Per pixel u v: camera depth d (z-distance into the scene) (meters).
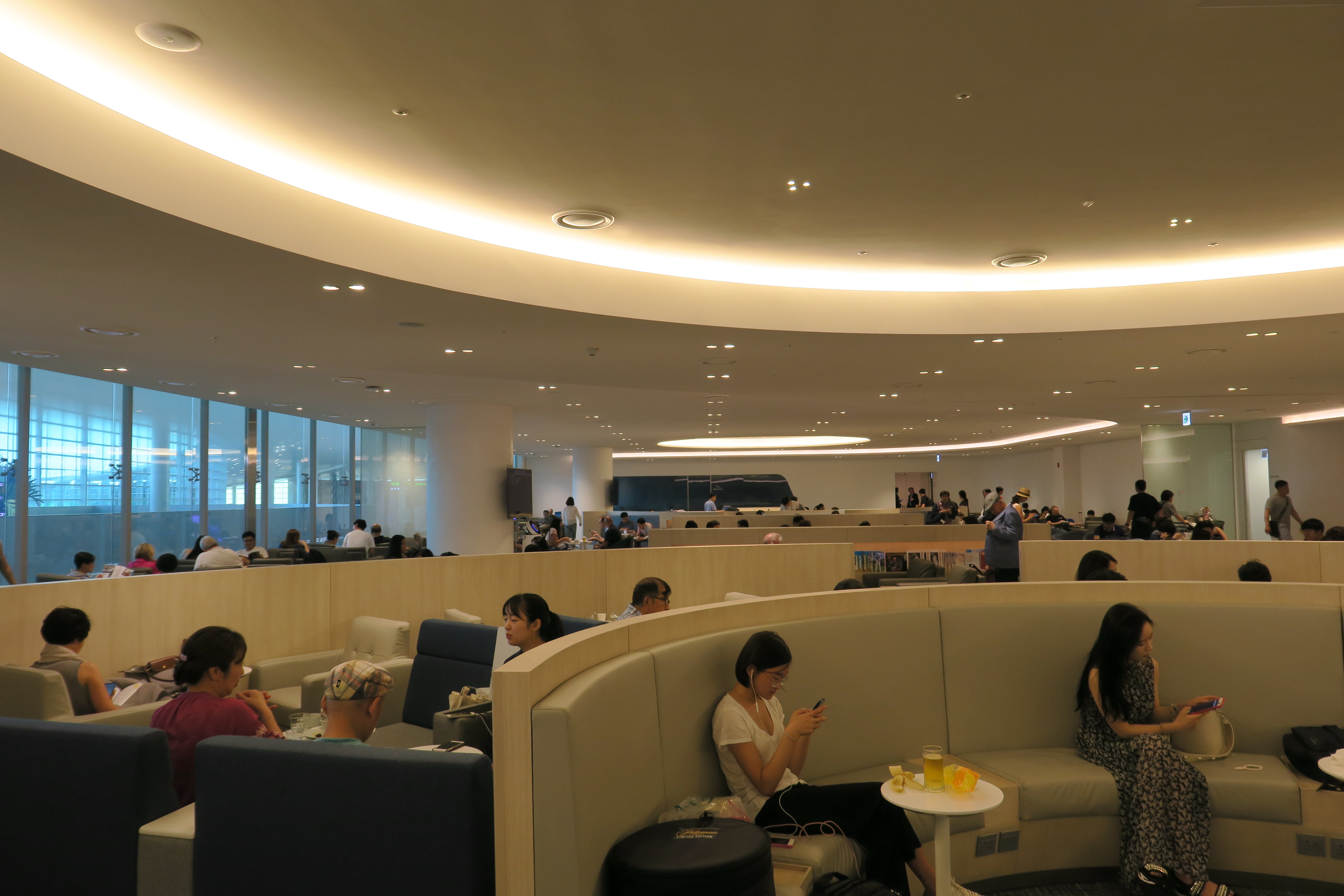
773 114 4.15
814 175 4.93
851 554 7.11
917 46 3.53
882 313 7.24
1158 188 5.20
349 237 5.08
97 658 4.57
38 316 6.36
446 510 12.80
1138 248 6.44
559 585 6.32
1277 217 5.75
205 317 6.36
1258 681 3.41
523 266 6.06
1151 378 9.97
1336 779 2.82
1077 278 7.25
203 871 1.96
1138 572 6.62
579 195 5.18
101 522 10.64
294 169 4.76
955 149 4.59
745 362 8.49
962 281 7.26
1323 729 3.19
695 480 28.36
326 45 3.51
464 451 12.86
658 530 11.09
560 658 2.12
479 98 3.97
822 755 3.07
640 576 6.68
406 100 4.00
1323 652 3.36
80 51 3.57
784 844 2.54
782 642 2.78
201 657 2.70
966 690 3.44
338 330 6.85
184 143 4.20
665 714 2.54
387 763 1.85
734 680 2.94
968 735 3.41
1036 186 5.14
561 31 3.40
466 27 3.37
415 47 3.53
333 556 10.71
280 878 1.90
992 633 3.50
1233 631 3.46
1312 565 6.00
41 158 3.49
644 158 4.67
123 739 2.10
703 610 2.94
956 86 3.88
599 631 2.43
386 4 3.21
